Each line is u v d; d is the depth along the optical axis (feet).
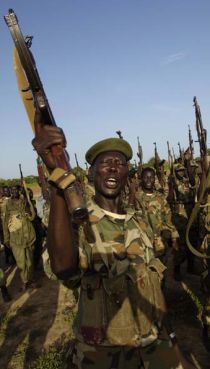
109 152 8.05
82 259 7.22
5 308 22.22
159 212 19.36
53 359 15.29
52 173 5.39
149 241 7.98
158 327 7.51
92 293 7.33
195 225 23.89
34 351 16.78
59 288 25.05
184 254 23.82
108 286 7.27
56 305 22.09
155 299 7.55
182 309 18.95
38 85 5.34
